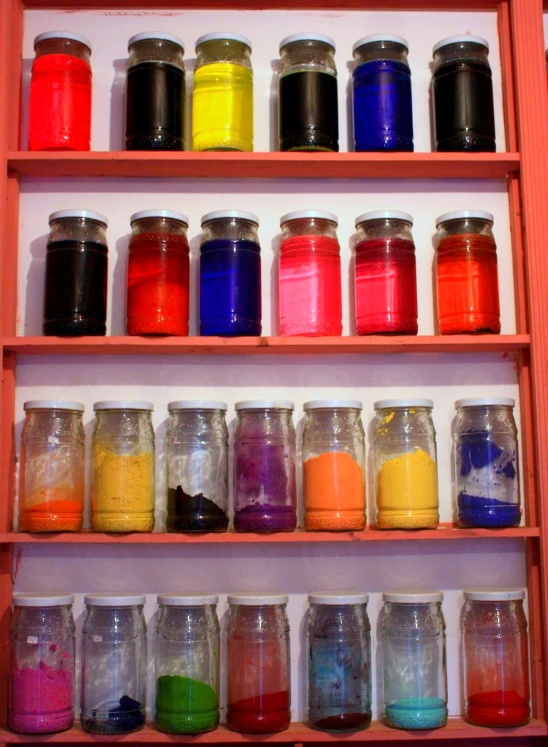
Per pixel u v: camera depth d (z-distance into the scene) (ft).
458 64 5.48
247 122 5.43
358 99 5.48
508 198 5.79
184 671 4.90
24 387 5.53
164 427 5.51
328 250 5.28
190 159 5.29
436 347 5.33
